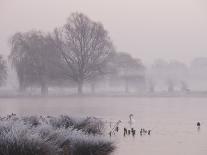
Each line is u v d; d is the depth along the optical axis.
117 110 61.75
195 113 55.94
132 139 28.97
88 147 22.34
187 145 26.20
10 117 32.59
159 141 27.92
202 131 34.28
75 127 31.03
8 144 18.95
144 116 51.00
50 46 116.81
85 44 117.56
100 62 118.44
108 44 118.94
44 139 19.98
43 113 54.34
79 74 117.38
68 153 20.83
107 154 22.73
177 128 36.59
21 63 116.88
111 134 31.80
